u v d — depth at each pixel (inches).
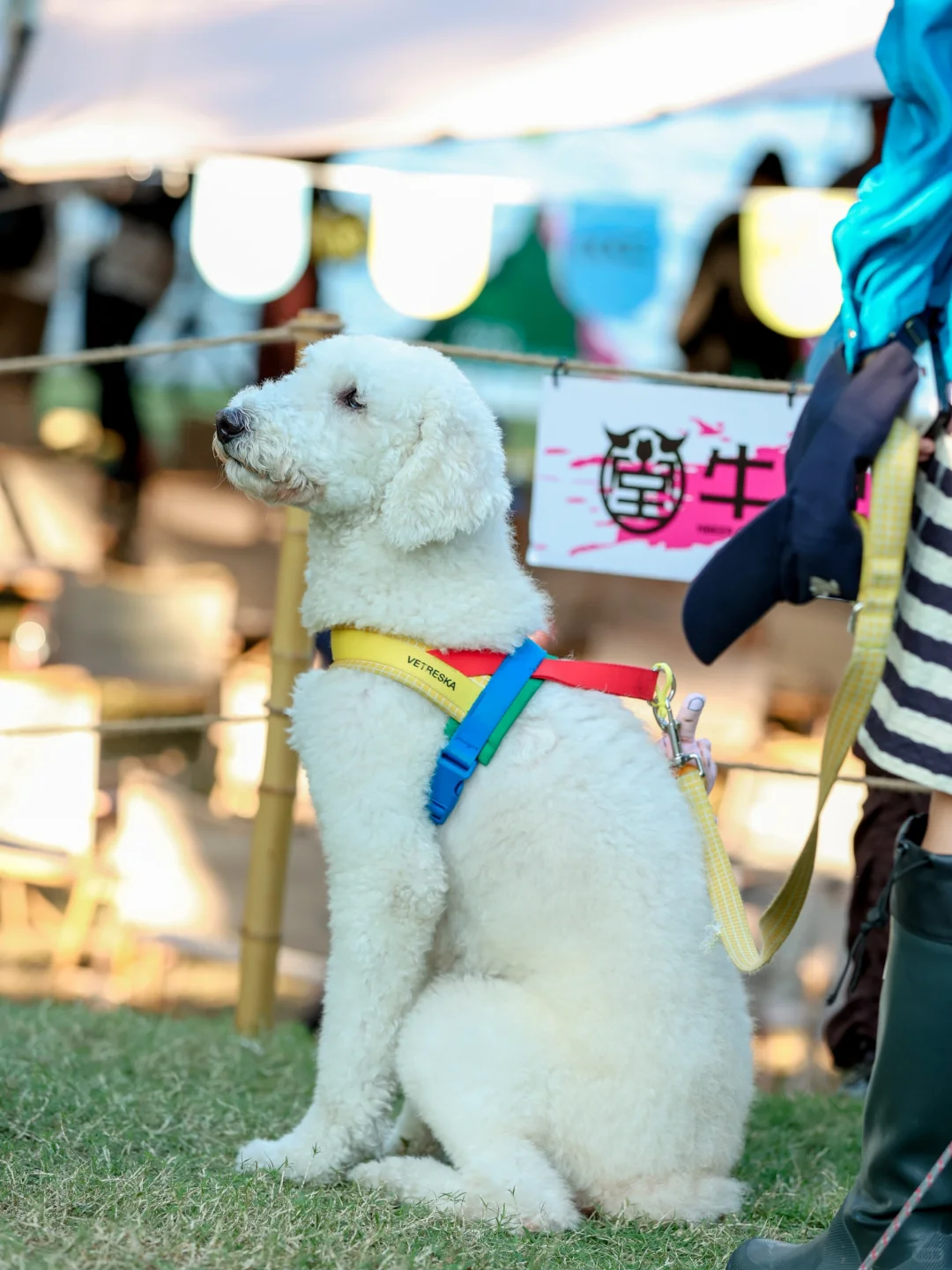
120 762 279.0
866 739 92.7
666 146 314.2
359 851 112.7
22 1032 167.8
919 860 89.1
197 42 258.2
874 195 90.4
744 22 239.6
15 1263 86.1
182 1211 101.0
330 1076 114.6
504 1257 97.7
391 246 303.4
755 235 296.7
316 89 249.9
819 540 89.6
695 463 165.8
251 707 294.7
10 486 327.3
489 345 368.5
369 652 115.6
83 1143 118.8
